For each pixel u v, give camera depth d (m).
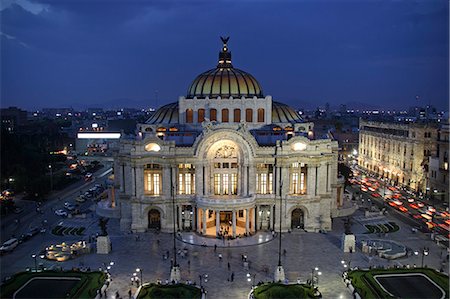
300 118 140.00
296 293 73.38
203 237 107.81
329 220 115.00
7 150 164.50
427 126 161.62
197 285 80.31
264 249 100.06
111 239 107.81
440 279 80.81
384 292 74.88
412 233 111.94
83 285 78.25
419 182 162.00
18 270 87.62
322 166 113.69
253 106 125.19
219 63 139.00
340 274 85.75
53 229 115.31
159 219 115.56
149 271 87.50
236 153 114.00
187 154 111.88
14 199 147.25
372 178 193.25
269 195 113.06
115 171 125.94
